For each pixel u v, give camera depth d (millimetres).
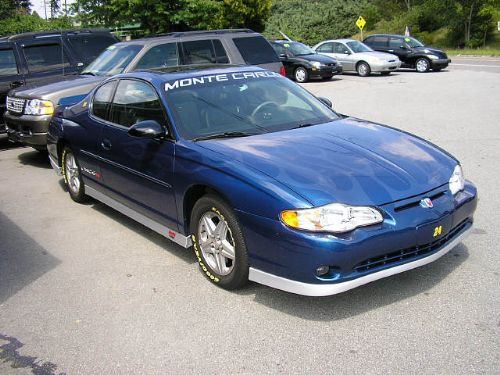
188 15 22719
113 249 5125
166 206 4590
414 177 3836
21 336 3646
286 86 5387
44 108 8312
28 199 6910
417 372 3043
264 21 34188
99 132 5574
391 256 3590
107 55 9617
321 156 3969
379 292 3959
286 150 4070
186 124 4551
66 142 6453
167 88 4820
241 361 3244
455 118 11242
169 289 4219
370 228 3459
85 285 4379
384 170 3834
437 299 3828
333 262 3379
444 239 3887
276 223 3504
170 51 9258
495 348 3223
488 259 4445
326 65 20516
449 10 44281
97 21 23703
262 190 3605
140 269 4637
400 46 24250
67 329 3711
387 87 17734
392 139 4469
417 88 17031
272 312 3779
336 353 3268
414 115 11828
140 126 4445
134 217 5246
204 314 3805
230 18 32406
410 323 3545
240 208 3717
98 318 3838
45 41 10797
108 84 5746
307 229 3396
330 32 52219
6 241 5457
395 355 3213
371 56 22422
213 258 4195
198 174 4062
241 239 3795
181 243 4535
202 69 5375
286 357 3258
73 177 6516
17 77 10312
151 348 3432
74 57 11000
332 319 3646
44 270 4715
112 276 4523
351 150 4113
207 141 4352
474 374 2992
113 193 5535
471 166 7418
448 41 45188
